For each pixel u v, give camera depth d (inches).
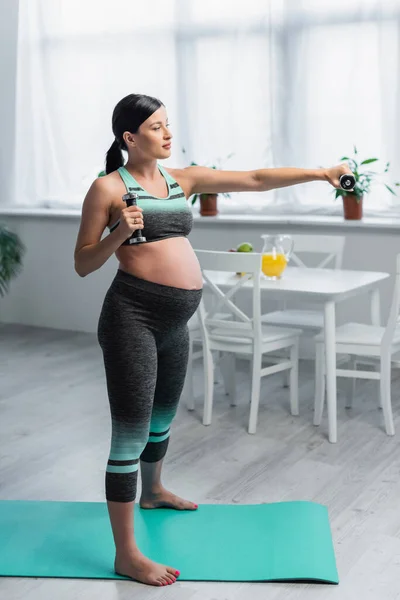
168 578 90.9
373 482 118.6
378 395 154.6
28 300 232.7
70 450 133.6
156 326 93.8
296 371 148.8
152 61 209.0
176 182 96.8
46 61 223.1
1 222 230.2
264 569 92.8
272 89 193.9
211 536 101.0
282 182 98.8
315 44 187.3
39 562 95.7
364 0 181.0
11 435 141.3
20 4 223.3
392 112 180.9
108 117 217.6
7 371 184.2
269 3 192.1
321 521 104.4
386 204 185.0
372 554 97.1
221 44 199.3
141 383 92.0
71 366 187.9
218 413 151.9
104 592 89.6
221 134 202.8
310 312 167.2
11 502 112.3
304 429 142.0
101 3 213.5
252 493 115.0
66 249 223.3
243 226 196.2
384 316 182.7
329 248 168.6
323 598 87.6
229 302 141.7
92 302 222.2
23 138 230.1
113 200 91.2
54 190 227.9
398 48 178.1
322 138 189.9
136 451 92.8
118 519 92.5
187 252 95.0
